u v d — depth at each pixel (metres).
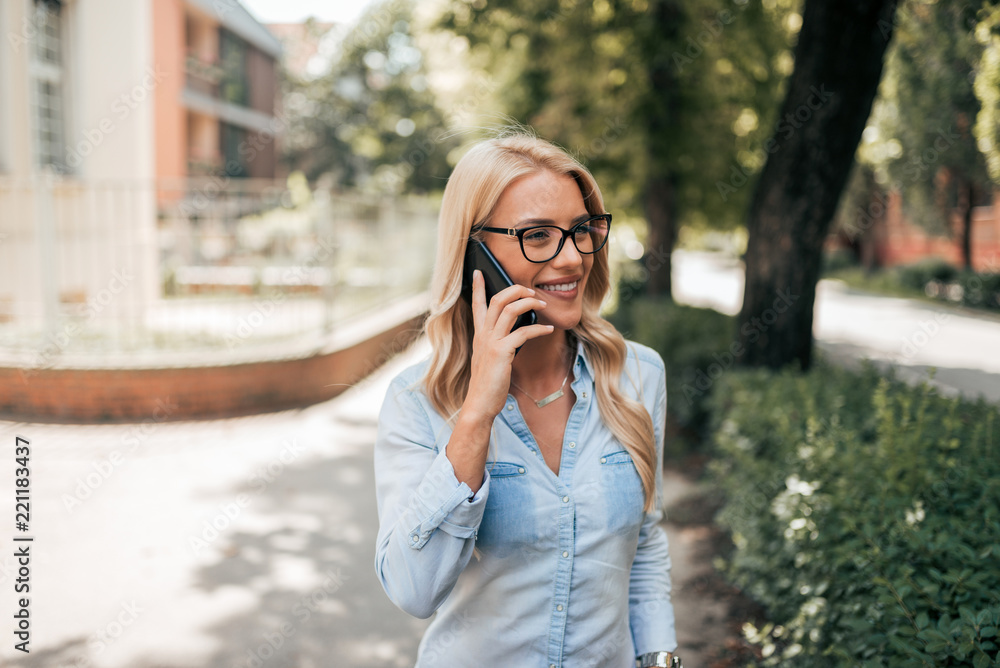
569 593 1.35
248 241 12.06
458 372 1.41
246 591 3.75
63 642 3.23
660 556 1.59
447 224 1.42
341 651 3.25
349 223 9.30
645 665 1.50
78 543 4.23
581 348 1.48
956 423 2.76
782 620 3.10
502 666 1.36
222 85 20.98
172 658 3.15
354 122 33.03
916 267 23.50
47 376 6.50
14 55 8.52
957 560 1.98
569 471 1.40
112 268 9.46
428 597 1.23
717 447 4.57
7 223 8.49
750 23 8.84
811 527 2.64
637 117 9.56
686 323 7.90
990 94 11.97
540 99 11.42
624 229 15.27
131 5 9.73
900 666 1.74
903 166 19.59
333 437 6.47
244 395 7.16
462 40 9.76
